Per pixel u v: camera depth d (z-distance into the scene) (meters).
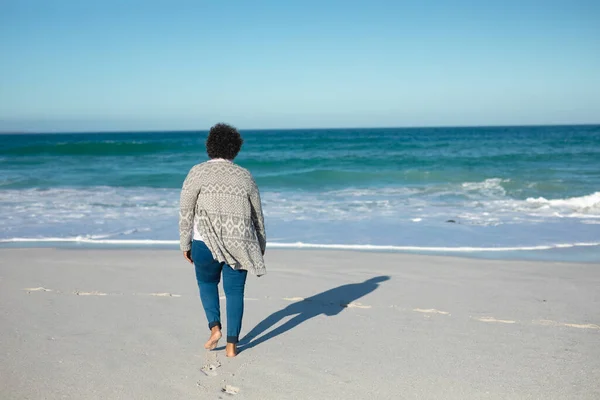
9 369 3.45
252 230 3.63
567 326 4.47
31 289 5.48
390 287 5.77
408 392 3.21
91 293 5.35
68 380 3.30
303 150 39.09
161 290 5.51
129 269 6.47
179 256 7.28
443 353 3.84
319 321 4.60
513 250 8.07
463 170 21.03
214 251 3.51
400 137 70.38
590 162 23.91
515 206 12.34
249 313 4.84
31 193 14.23
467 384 3.32
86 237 8.79
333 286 5.82
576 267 6.80
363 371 3.52
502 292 5.61
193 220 3.63
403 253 7.78
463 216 11.03
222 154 3.64
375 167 23.41
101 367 3.52
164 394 3.14
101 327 4.32
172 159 27.55
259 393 3.18
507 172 20.03
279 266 6.75
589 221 10.48
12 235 8.94
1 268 6.46
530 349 3.92
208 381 3.34
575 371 3.52
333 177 19.23
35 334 4.12
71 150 31.14
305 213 11.37
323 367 3.58
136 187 15.97
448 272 6.50
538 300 5.30
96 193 14.36
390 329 4.38
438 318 4.68
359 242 8.59
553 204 12.59
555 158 25.92
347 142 54.31
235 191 3.54
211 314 3.76
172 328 4.33
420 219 10.66
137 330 4.27
